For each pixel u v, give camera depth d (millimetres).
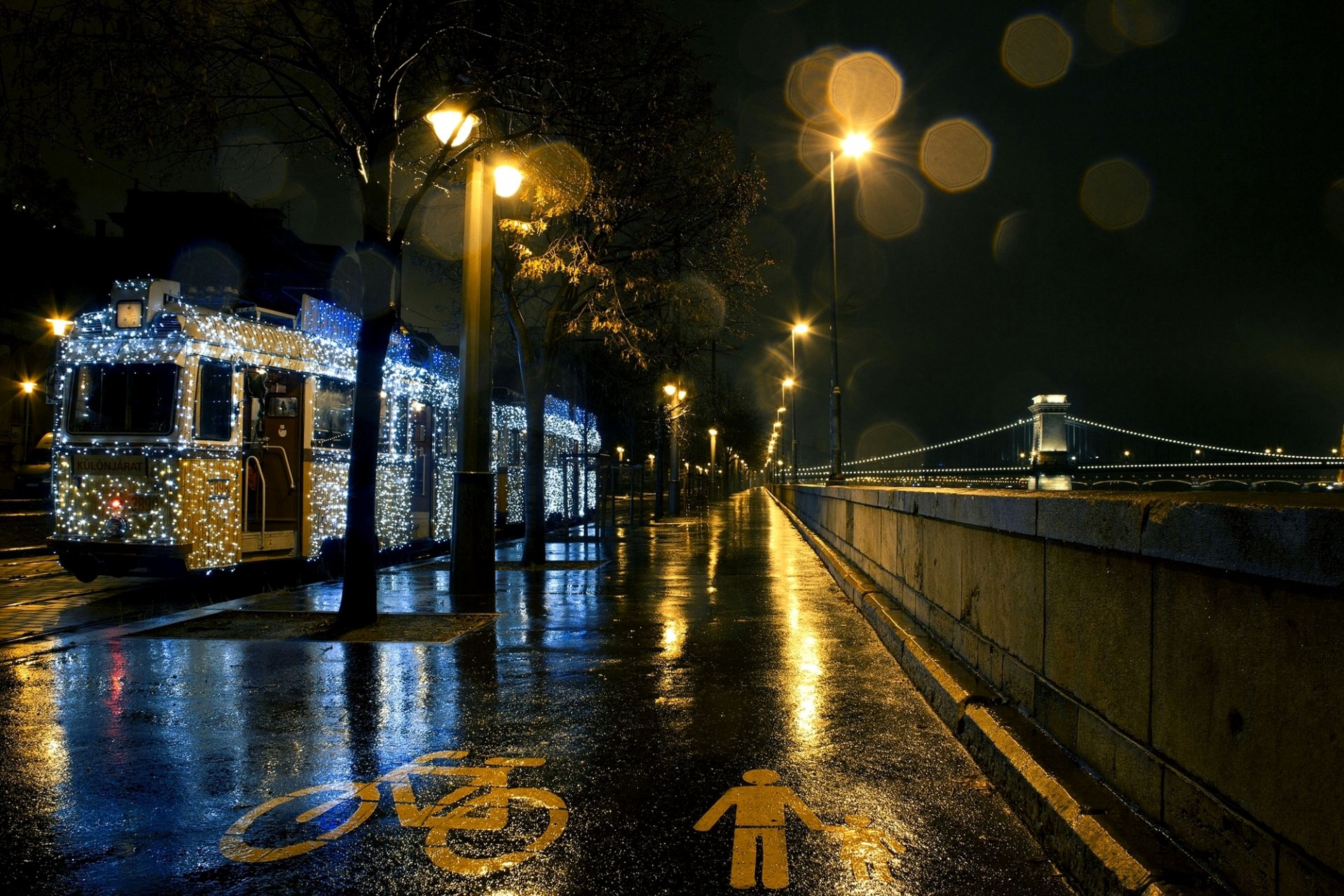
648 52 11930
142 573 12422
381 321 10180
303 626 9961
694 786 4969
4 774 5156
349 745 5738
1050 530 5020
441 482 20250
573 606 11789
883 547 11922
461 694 7062
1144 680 3891
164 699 6879
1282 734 2885
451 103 10672
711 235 16391
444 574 15258
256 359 13492
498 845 4164
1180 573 3590
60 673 7762
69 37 7504
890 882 3775
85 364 12711
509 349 22141
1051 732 5062
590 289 16297
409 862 3984
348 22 9742
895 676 7801
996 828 4367
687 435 40844
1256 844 3002
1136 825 3736
